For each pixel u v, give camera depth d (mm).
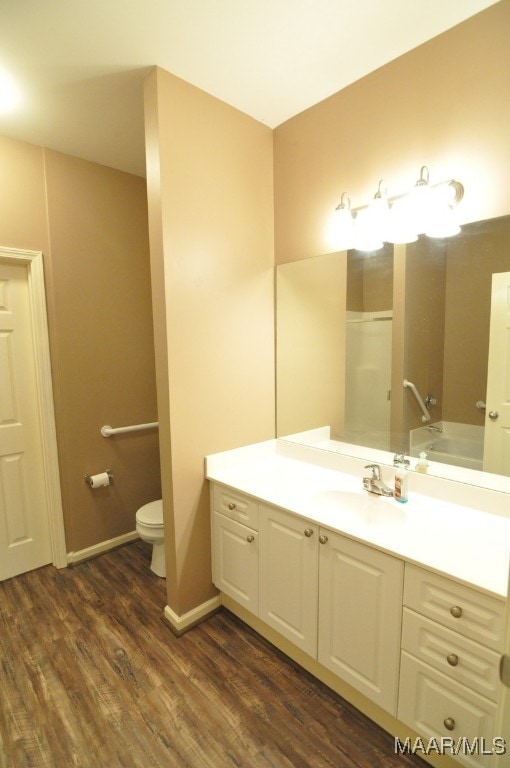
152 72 1654
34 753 1332
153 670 1666
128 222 2684
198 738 1379
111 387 2654
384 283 1769
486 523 1397
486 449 1516
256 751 1335
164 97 1660
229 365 2020
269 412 2264
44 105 1879
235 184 1978
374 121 1720
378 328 1810
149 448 2896
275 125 2133
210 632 1895
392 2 1346
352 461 1919
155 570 2391
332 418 2027
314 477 1906
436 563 1140
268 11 1369
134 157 2428
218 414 1984
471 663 1086
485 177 1431
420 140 1583
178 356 1796
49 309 2336
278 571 1632
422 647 1190
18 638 1854
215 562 1977
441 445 1632
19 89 1754
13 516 2350
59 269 2354
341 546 1377
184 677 1629
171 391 1784
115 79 1709
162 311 1760
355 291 1876
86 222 2469
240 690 1564
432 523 1398
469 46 1425
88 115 1969
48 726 1423
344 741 1365
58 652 1767
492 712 1060
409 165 1624
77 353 2471
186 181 1763
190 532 1907
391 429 1799
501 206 1404
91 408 2559
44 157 2270
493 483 1501
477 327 1514
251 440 2166
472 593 1064
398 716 1271
